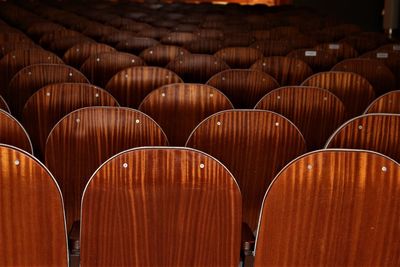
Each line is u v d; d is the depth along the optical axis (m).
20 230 1.61
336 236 1.68
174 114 2.64
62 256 1.65
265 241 1.68
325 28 7.53
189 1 15.34
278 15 9.70
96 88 2.55
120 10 9.81
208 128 2.08
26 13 8.52
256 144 2.12
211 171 1.63
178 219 1.66
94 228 1.65
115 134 2.06
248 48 4.45
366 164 1.62
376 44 5.88
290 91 2.69
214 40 5.39
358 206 1.65
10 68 3.70
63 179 2.08
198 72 3.92
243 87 3.26
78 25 7.00
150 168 1.61
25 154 1.55
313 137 2.77
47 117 2.54
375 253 1.69
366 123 2.11
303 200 1.65
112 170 1.60
